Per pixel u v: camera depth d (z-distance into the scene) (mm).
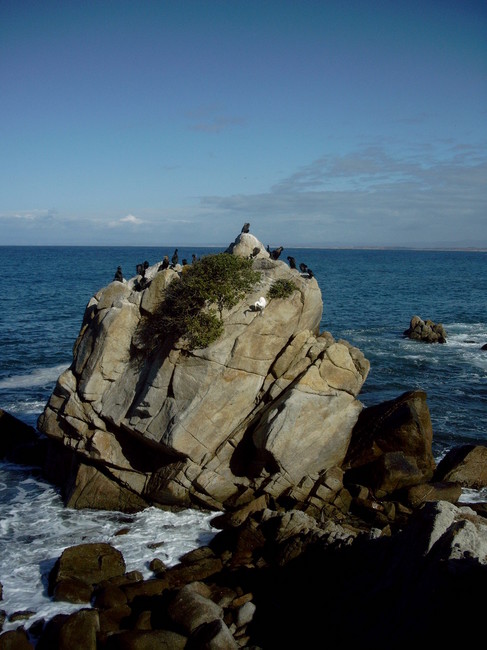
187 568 18484
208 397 22469
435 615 12953
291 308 23609
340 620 14953
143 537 21000
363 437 25203
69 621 15188
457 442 30719
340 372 23656
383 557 15812
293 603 16672
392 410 25297
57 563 18266
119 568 18312
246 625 15711
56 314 68875
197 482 22672
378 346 56188
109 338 24219
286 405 22422
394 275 151875
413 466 23625
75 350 26203
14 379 41969
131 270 153250
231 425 23312
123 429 24141
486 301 94938
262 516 20516
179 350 22922
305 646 14922
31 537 21062
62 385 24906
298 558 18250
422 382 42719
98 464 24188
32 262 196625
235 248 26672
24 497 24375
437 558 14062
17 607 16938
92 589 17516
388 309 82688
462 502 22734
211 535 21219
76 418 24391
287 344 23984
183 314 22891
